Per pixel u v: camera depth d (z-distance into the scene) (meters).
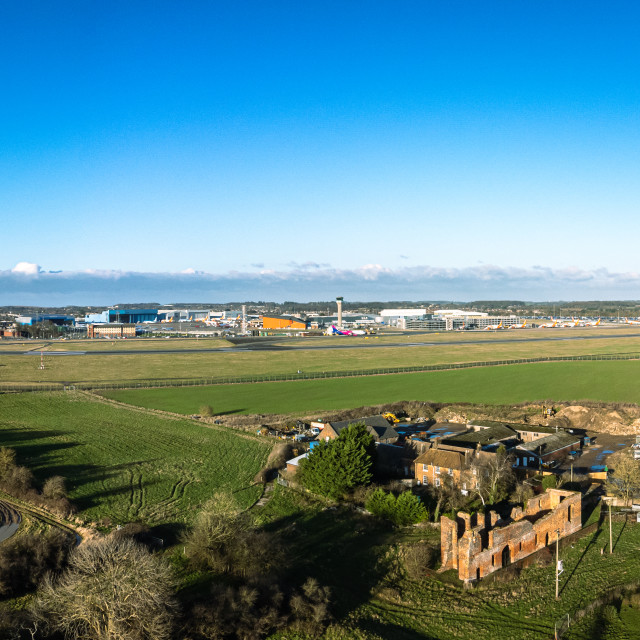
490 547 71.81
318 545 81.12
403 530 85.81
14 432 142.38
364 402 176.00
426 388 198.00
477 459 103.44
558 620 62.62
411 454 111.00
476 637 60.00
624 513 90.38
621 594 67.44
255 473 111.75
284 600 63.50
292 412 163.75
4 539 81.00
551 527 80.12
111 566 57.78
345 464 97.38
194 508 93.56
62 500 94.06
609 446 129.88
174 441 134.62
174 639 56.88
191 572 72.31
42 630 56.44
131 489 102.62
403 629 61.31
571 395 184.12
